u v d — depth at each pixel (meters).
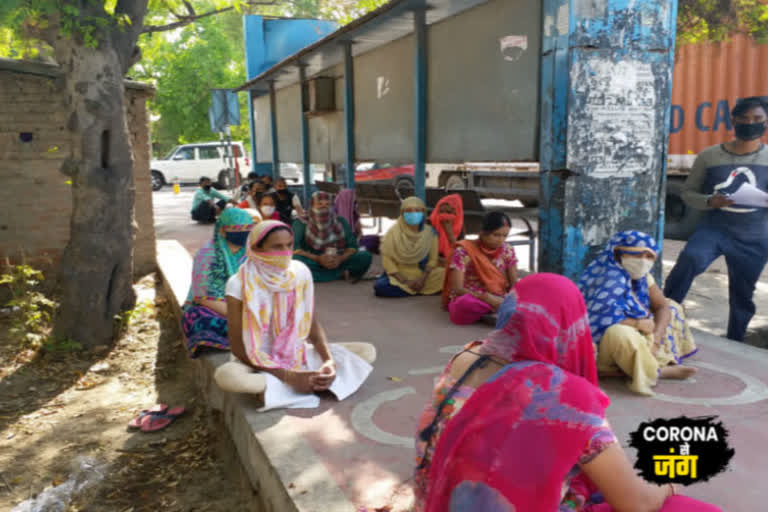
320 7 15.60
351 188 9.60
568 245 4.79
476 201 6.97
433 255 5.97
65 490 3.26
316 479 2.51
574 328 1.48
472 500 1.34
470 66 6.16
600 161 4.76
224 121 15.35
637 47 4.71
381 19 7.03
